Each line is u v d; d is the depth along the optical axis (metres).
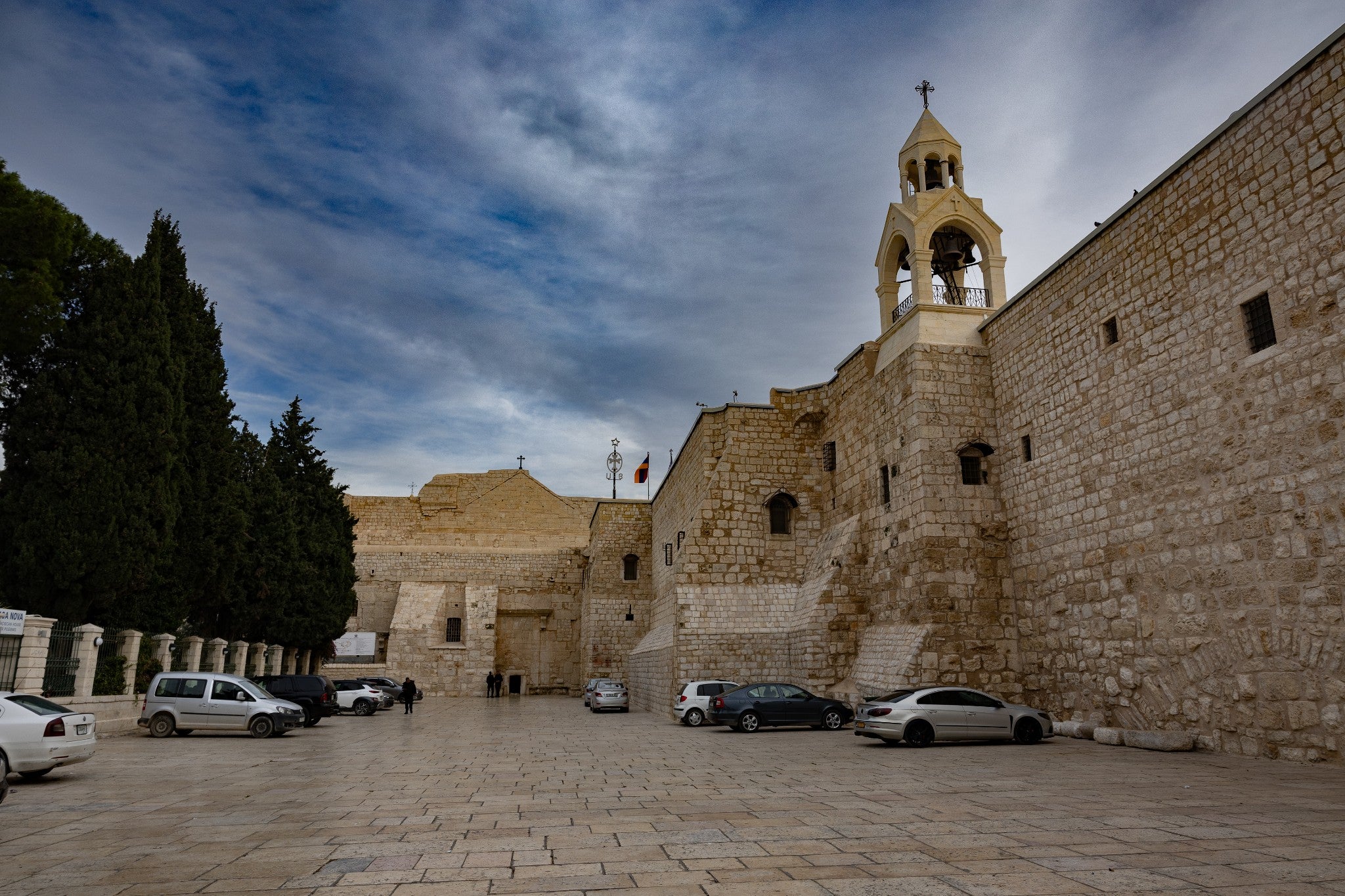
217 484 26.61
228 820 9.55
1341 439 13.06
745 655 28.84
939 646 21.88
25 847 8.06
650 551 46.44
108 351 22.27
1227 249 15.58
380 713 34.25
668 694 31.30
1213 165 15.98
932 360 23.97
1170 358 16.94
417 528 64.19
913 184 28.02
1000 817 9.09
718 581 29.84
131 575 21.66
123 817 9.77
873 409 26.98
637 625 45.38
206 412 26.28
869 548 26.72
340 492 41.97
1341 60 13.30
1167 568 16.70
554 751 17.88
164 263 26.27
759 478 31.16
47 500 20.62
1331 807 9.51
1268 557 14.28
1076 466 19.88
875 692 23.19
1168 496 16.77
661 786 12.15
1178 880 6.38
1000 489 23.17
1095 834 8.11
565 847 7.89
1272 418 14.38
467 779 13.25
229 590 29.50
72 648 19.81
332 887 6.48
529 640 54.06
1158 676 16.81
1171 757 14.73
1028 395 22.08
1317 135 13.73
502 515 65.06
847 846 7.71
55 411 21.33
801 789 11.52
